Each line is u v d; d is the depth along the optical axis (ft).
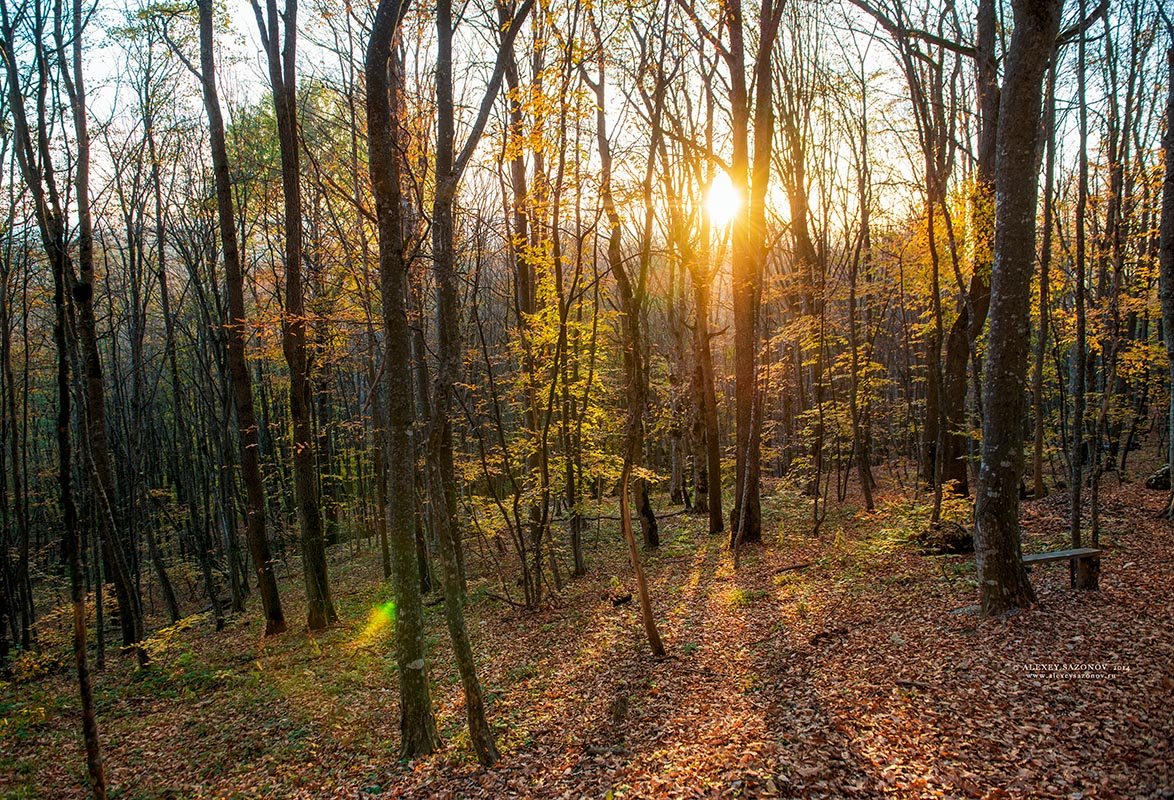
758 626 31.07
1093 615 22.86
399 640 22.97
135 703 33.17
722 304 66.18
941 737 17.98
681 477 73.67
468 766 21.80
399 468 21.80
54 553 89.66
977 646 22.57
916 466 82.07
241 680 35.12
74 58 33.14
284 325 42.83
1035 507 43.83
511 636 36.88
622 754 21.02
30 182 19.94
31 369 58.75
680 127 55.16
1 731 29.17
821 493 67.10
